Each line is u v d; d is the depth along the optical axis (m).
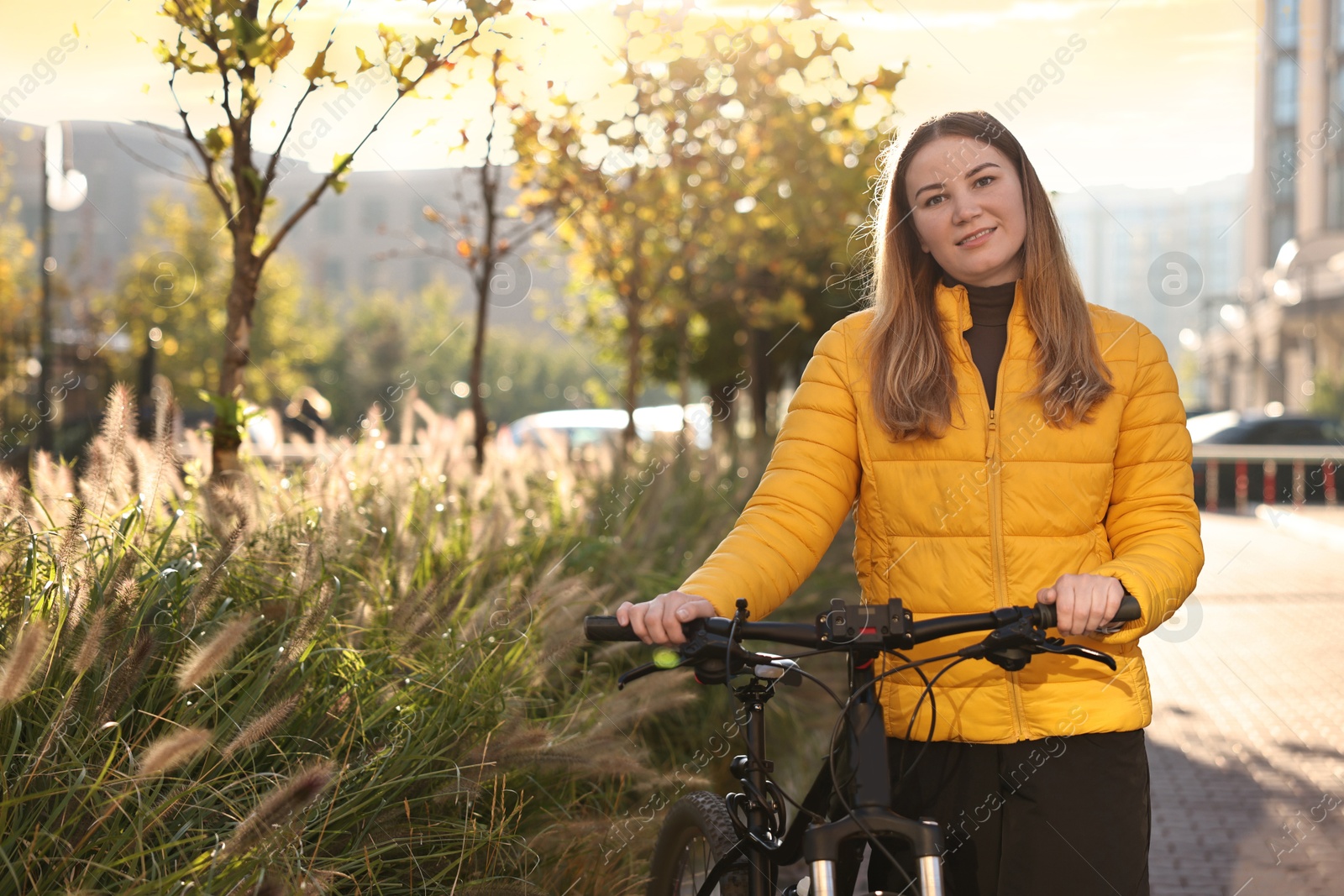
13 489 2.99
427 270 52.72
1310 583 10.93
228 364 4.27
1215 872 4.09
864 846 2.13
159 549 2.98
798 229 9.59
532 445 6.06
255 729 2.38
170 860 2.28
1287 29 42.00
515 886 2.65
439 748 2.83
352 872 2.53
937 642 2.15
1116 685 2.13
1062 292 2.21
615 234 8.88
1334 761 5.38
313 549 3.12
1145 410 2.23
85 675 2.43
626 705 3.34
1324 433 22.00
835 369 2.33
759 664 2.20
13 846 2.17
